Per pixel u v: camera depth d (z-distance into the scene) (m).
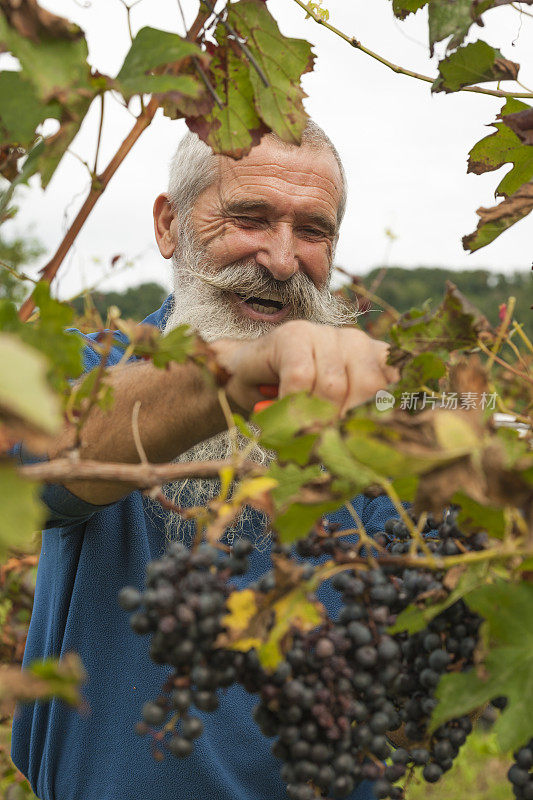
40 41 0.83
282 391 1.00
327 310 2.49
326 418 0.79
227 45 1.12
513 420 0.95
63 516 1.51
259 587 0.86
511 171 1.31
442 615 0.93
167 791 1.76
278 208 2.26
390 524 1.11
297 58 1.13
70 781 1.84
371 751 0.93
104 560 1.89
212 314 2.31
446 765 1.00
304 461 0.81
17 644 3.29
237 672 0.87
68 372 0.81
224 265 2.30
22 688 0.57
